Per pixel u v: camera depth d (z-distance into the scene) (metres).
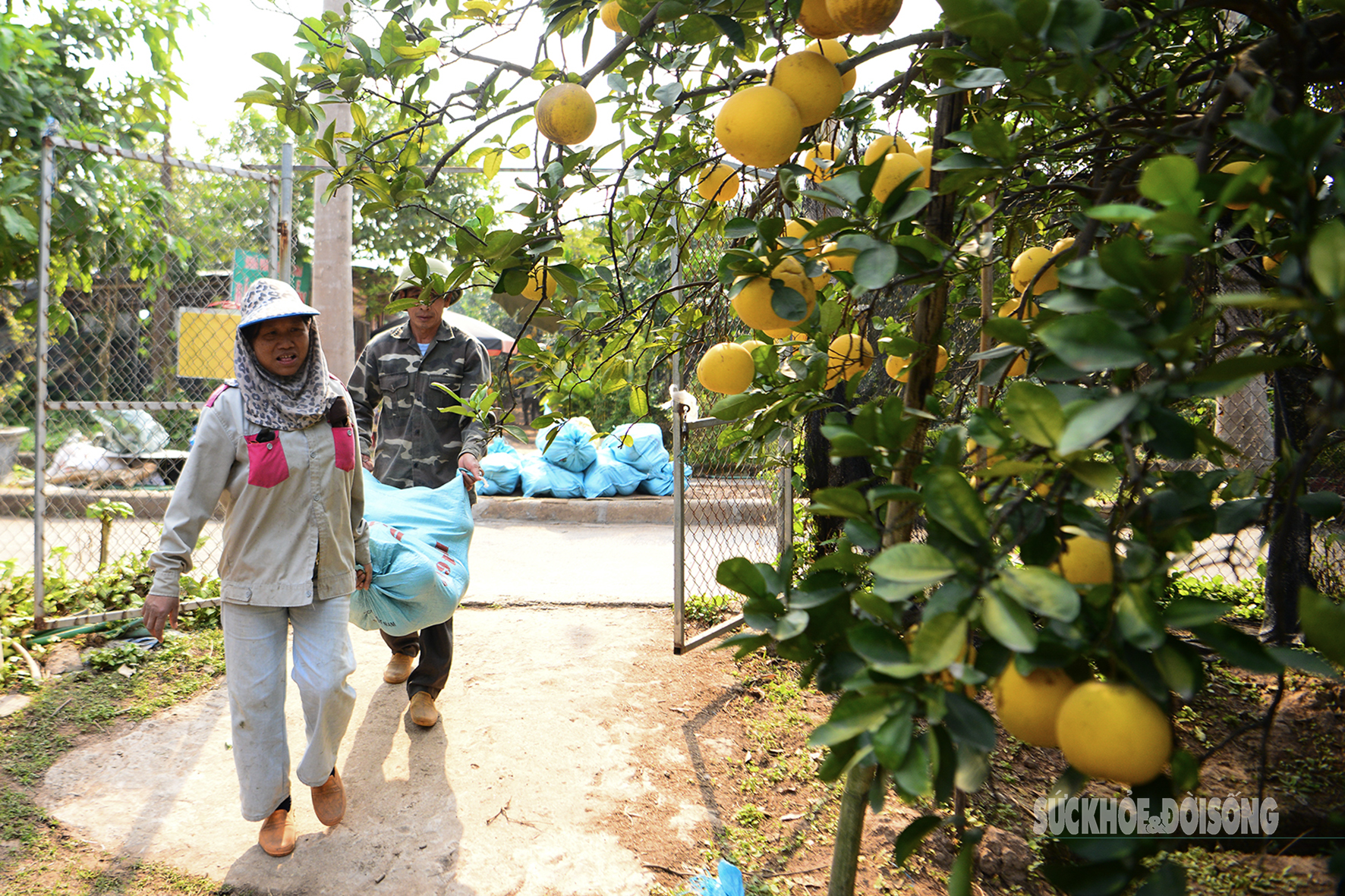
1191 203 0.77
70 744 3.33
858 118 1.78
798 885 2.65
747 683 4.06
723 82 1.64
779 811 3.05
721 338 2.40
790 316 1.28
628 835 2.89
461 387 3.66
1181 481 1.04
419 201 1.85
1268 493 1.38
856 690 0.92
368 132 1.90
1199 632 0.82
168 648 4.20
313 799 2.82
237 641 2.61
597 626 4.85
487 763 3.29
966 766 0.91
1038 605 0.79
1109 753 0.79
